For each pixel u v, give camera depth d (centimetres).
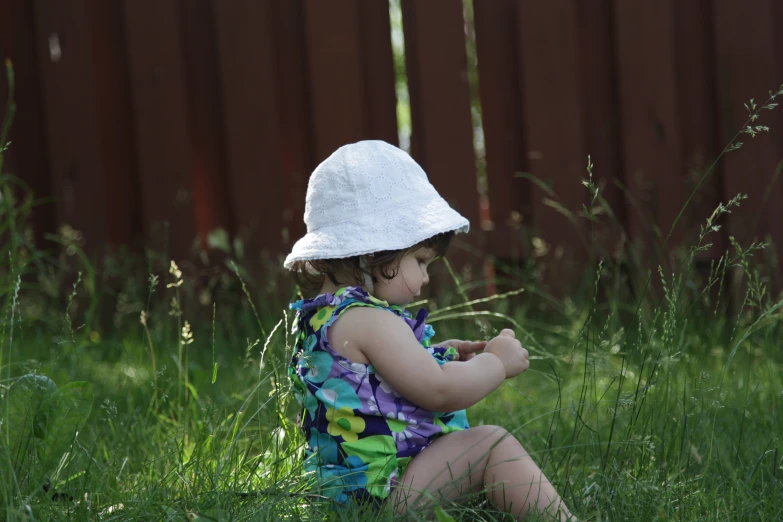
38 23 422
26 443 179
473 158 402
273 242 415
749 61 383
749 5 381
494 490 177
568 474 192
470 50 413
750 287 222
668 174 390
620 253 351
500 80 405
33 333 381
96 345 354
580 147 394
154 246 422
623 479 185
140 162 422
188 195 419
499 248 403
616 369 270
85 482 180
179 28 416
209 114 424
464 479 180
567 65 392
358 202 193
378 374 183
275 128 412
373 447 179
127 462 205
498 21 403
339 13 404
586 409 249
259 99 412
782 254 379
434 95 401
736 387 251
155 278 233
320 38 407
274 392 198
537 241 367
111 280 414
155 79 418
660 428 211
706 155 395
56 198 393
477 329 352
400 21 404
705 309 345
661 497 175
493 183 409
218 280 415
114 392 276
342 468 181
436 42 399
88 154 423
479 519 173
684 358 248
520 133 406
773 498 177
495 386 186
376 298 191
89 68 420
